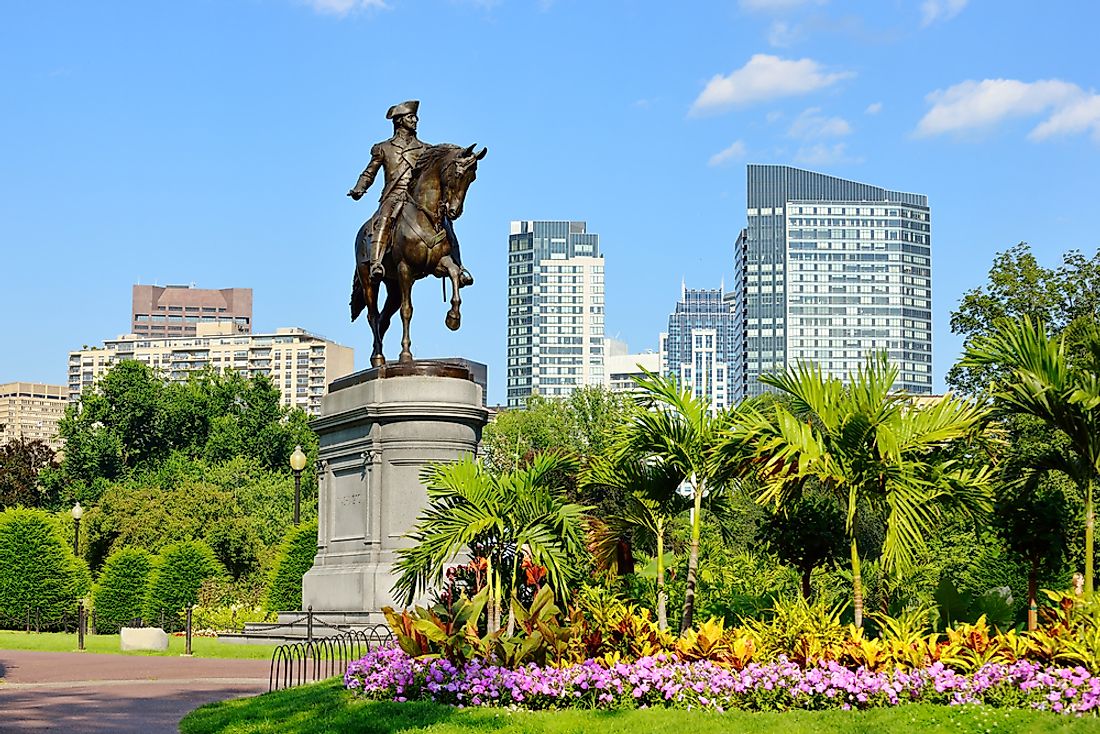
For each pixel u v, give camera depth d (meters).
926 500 17.08
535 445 68.88
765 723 13.76
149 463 102.62
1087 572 17.42
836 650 15.48
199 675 23.09
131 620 44.88
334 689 17.44
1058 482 22.56
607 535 19.78
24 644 32.78
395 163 28.14
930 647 15.30
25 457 99.94
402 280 27.61
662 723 13.97
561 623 17.56
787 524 21.58
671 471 19.31
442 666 16.19
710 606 23.05
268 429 103.31
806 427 17.33
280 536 72.62
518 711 15.00
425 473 20.97
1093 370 17.84
